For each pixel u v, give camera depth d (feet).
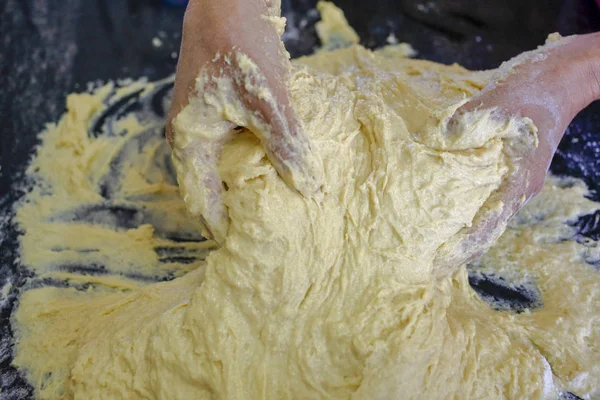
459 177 1.61
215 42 1.48
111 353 1.63
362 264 1.57
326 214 1.58
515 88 1.64
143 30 2.68
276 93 1.47
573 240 2.01
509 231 2.03
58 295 1.92
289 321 1.55
